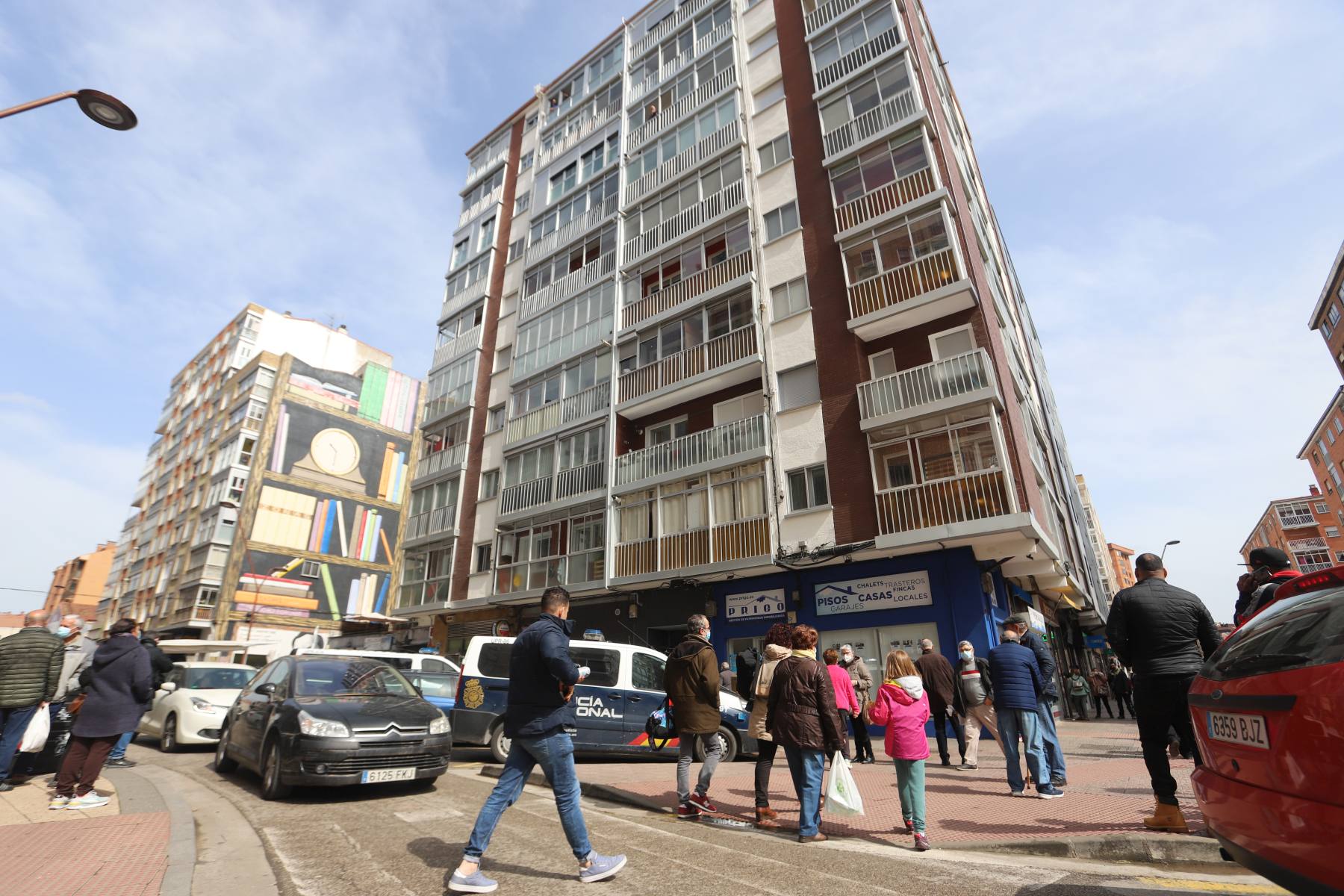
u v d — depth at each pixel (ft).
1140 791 22.38
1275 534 243.81
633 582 62.28
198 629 132.26
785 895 13.05
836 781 16.58
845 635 51.85
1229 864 14.39
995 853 16.44
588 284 81.82
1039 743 22.17
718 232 70.23
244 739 27.78
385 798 23.86
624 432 71.26
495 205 108.17
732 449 60.34
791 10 74.02
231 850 16.67
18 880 13.62
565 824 13.97
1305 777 7.37
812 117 67.67
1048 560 51.01
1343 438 180.75
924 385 51.21
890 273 55.52
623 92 90.43
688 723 20.83
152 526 183.32
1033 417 72.38
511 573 75.87
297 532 140.26
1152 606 16.80
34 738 23.70
